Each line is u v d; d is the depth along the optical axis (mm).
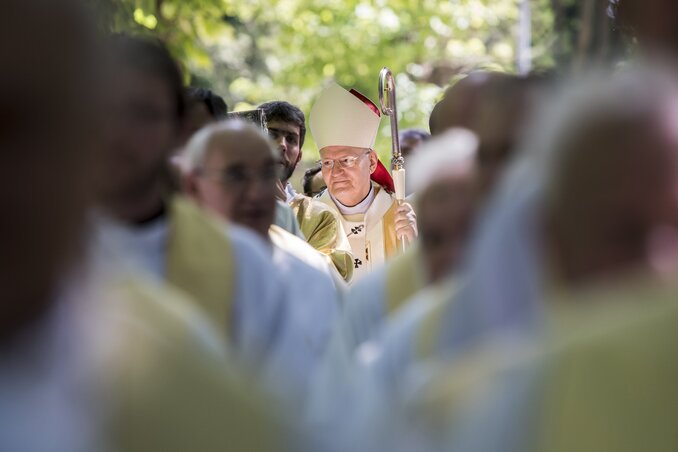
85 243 4848
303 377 8875
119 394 5316
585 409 5328
